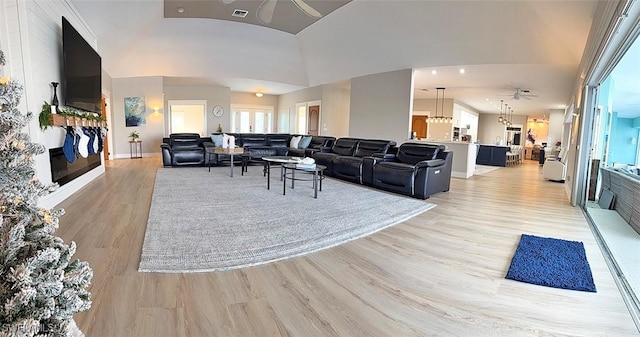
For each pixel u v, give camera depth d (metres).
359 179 5.79
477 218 3.80
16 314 0.91
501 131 16.83
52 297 0.98
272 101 12.90
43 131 3.58
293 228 3.08
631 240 3.17
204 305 1.77
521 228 3.45
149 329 1.55
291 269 2.26
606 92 4.65
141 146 9.59
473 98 11.40
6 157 1.13
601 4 3.46
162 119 9.70
